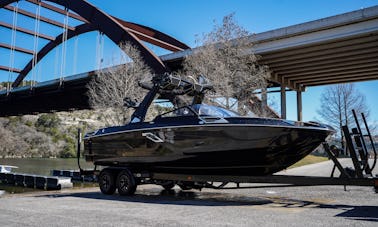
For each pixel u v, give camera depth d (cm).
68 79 4003
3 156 7331
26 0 5266
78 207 582
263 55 2647
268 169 677
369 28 2177
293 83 3541
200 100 790
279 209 560
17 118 8906
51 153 7731
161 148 706
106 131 818
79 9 3422
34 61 5316
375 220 455
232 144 632
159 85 757
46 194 863
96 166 882
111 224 430
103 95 2469
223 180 681
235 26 2116
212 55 2006
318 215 496
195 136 658
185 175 715
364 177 577
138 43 2852
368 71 3088
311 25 2348
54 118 9431
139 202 655
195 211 536
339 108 3262
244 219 463
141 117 767
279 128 592
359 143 606
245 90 2048
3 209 558
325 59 2748
